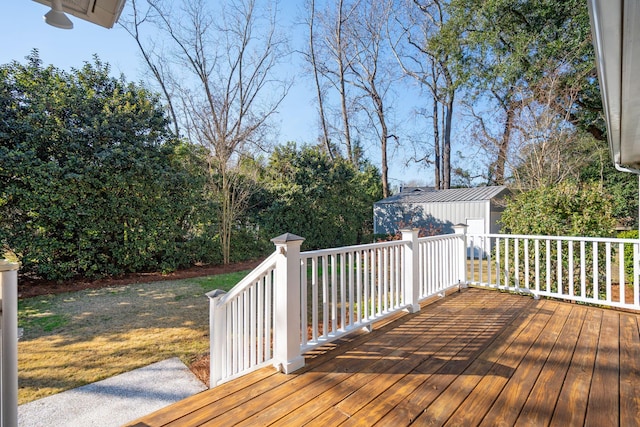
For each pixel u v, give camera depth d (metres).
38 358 3.37
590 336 3.10
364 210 14.26
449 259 4.81
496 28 11.21
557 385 2.22
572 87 9.37
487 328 3.32
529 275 4.98
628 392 2.13
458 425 1.80
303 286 2.66
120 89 7.63
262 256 10.21
